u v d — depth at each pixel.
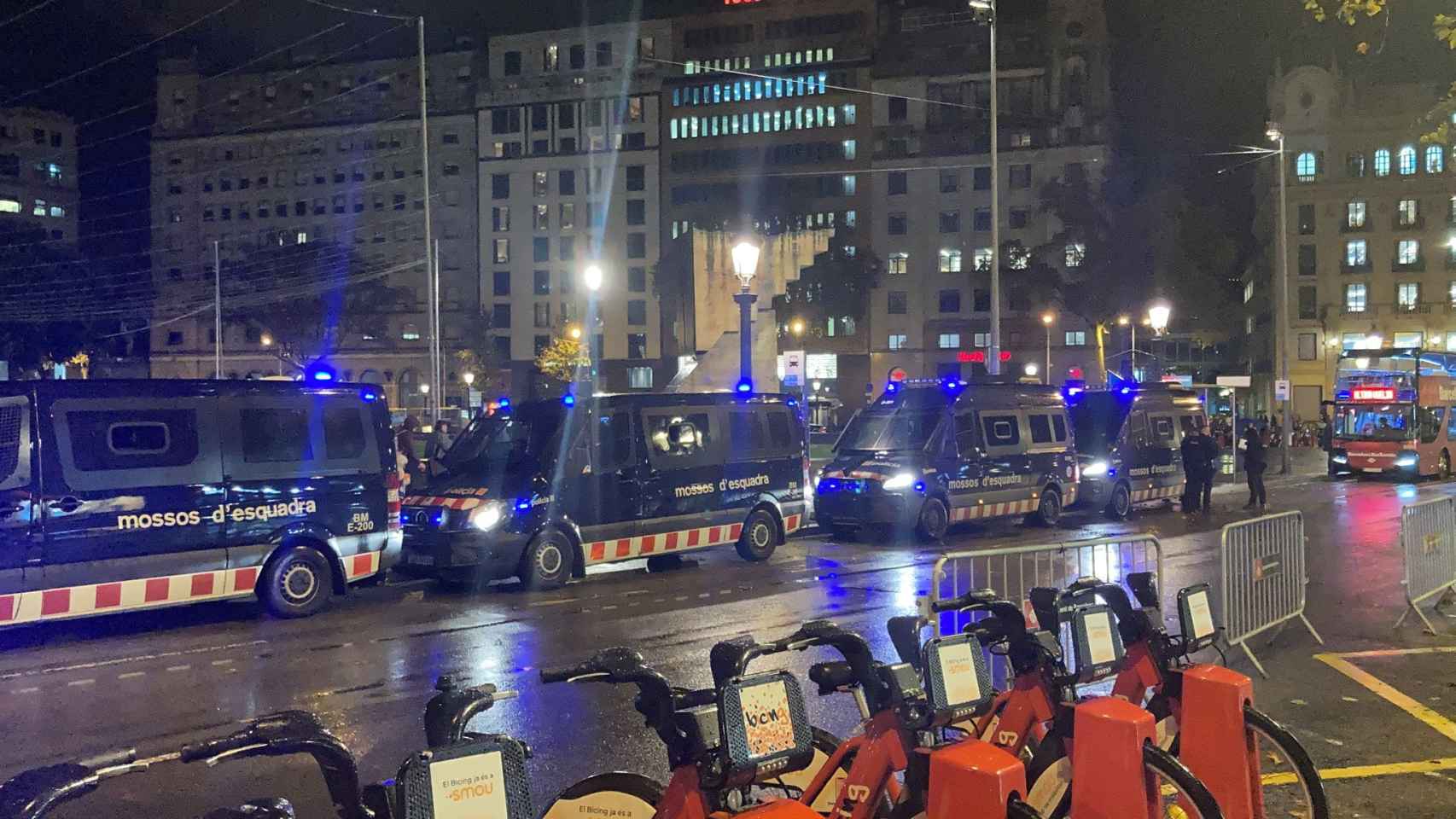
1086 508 21.83
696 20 91.81
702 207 90.00
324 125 104.50
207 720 7.34
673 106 91.38
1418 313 67.00
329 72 105.94
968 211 82.56
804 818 3.19
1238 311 78.88
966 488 18.02
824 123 86.50
